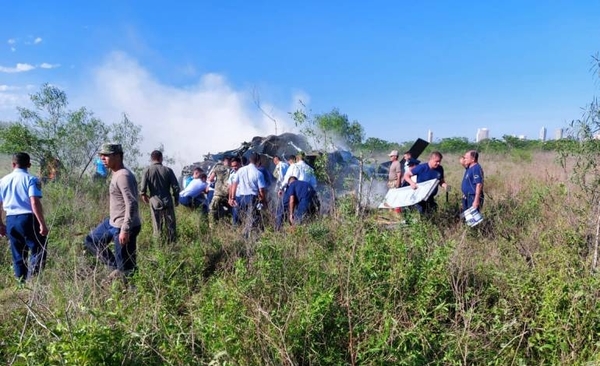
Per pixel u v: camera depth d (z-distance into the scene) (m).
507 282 3.93
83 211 7.34
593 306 3.39
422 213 6.95
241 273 3.96
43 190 9.23
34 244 5.43
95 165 11.60
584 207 4.64
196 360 3.04
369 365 3.10
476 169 7.16
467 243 5.28
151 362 3.03
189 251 5.64
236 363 2.90
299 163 8.19
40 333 3.22
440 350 3.33
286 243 5.09
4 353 3.14
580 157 4.51
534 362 3.35
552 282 3.60
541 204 6.44
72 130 11.52
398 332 3.31
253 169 7.64
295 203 7.20
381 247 4.25
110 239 5.30
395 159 9.80
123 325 3.10
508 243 5.08
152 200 6.81
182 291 4.33
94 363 2.67
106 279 4.62
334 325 3.48
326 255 4.70
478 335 3.43
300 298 3.67
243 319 3.30
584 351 3.20
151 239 6.55
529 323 3.57
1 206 5.48
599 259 4.12
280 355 3.00
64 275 4.40
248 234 5.96
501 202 7.52
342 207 6.00
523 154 19.94
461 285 3.90
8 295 4.51
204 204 9.35
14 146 11.02
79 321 3.06
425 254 4.31
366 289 3.75
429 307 3.77
